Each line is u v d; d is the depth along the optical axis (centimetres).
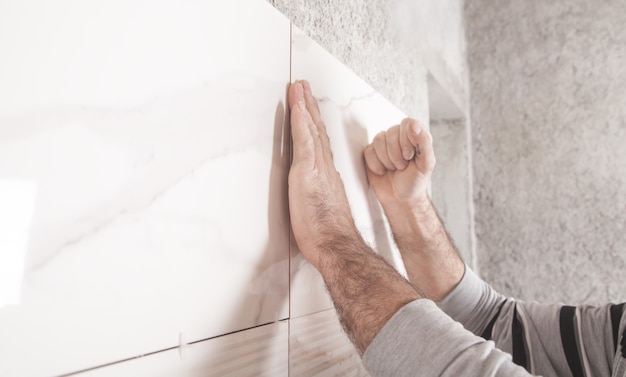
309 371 50
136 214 29
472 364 33
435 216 72
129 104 29
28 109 23
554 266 157
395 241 72
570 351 62
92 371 26
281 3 51
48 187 24
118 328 28
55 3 25
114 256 27
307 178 46
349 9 71
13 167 23
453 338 35
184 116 33
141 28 30
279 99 47
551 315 67
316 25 60
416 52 108
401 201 68
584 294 151
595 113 157
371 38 80
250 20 42
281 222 46
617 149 152
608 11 159
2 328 22
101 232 27
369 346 37
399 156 65
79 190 26
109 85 28
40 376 23
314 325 51
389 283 42
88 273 26
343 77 62
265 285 42
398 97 93
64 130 25
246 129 41
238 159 39
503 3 177
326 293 54
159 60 31
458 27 166
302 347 48
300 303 49
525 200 165
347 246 46
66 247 25
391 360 36
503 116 172
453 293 70
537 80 168
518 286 162
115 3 28
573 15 165
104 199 27
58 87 25
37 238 24
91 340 26
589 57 161
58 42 25
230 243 38
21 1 23
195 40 35
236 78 40
